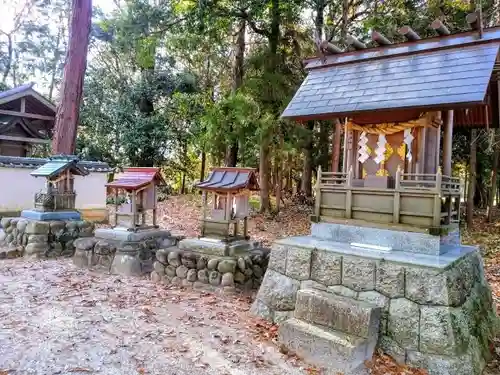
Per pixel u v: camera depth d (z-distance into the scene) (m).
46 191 8.09
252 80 12.56
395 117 4.61
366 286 4.01
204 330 4.18
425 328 3.59
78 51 9.17
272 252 4.83
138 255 6.53
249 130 12.16
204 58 16.64
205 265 5.64
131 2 12.66
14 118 12.05
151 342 3.79
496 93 4.80
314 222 4.96
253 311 4.78
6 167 10.32
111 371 3.21
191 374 3.27
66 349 3.53
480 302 4.42
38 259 7.28
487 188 16.69
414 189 4.14
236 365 3.48
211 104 14.20
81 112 17.92
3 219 8.27
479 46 4.20
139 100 18.44
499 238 10.50
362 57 5.03
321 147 14.72
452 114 4.81
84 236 8.08
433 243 4.03
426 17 11.16
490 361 4.00
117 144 18.33
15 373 3.08
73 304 4.75
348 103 4.45
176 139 19.28
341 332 3.77
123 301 4.96
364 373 3.48
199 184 5.89
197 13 12.00
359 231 4.56
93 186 11.96
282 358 3.72
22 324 4.02
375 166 4.87
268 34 13.20
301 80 12.92
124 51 14.34
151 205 7.17
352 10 13.45
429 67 4.34
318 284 4.35
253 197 18.83
